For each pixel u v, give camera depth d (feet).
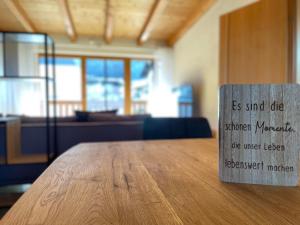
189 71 14.90
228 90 2.07
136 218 1.39
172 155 3.01
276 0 7.11
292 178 1.95
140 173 2.25
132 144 3.80
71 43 17.13
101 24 15.12
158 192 1.79
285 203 1.62
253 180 2.01
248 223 1.35
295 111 1.97
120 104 20.25
